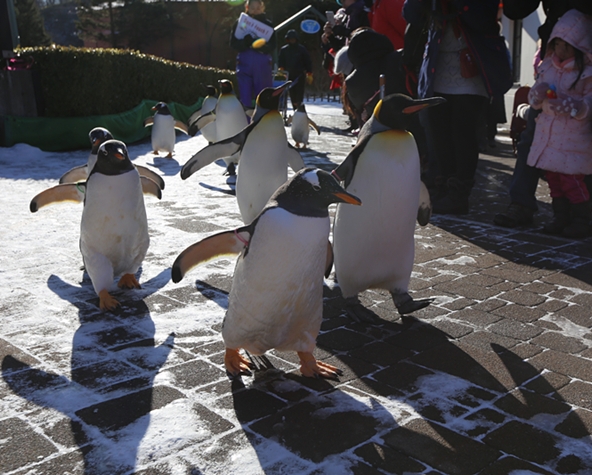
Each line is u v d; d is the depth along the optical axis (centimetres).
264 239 276
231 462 243
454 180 675
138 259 435
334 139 1344
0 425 267
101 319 387
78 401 288
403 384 309
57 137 1143
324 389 303
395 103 358
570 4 571
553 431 265
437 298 429
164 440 257
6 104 1124
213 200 732
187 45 5134
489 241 571
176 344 351
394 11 929
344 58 941
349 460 245
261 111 471
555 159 566
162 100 1520
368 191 365
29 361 329
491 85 618
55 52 1141
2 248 531
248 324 294
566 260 511
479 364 330
